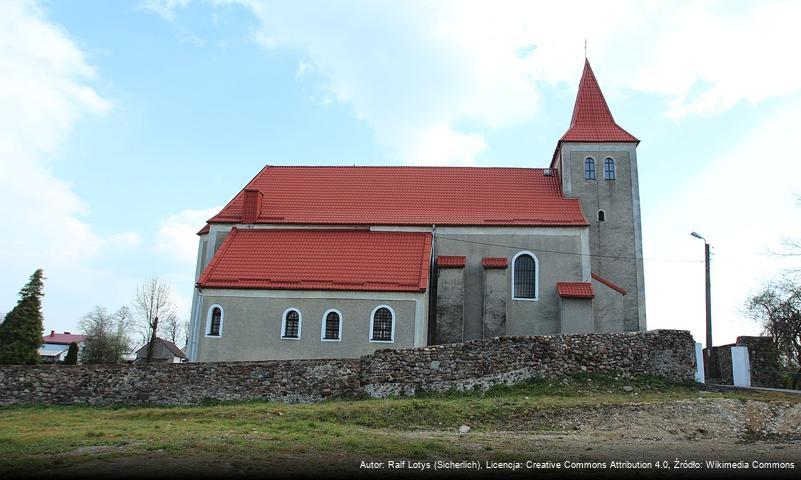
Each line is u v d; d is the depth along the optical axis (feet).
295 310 107.14
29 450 47.21
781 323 121.90
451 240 122.83
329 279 108.88
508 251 121.39
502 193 133.18
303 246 119.03
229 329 107.55
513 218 124.26
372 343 104.01
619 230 128.57
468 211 127.44
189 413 67.67
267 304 107.96
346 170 144.87
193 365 80.94
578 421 62.44
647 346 83.76
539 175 139.33
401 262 112.57
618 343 83.92
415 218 125.70
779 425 60.29
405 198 132.98
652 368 82.79
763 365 98.12
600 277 122.21
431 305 119.24
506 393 77.77
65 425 62.75
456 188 135.64
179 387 80.02
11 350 170.71
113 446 48.49
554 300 117.70
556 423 62.28
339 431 55.31
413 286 105.81
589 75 144.66
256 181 142.61
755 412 63.05
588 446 51.96
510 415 64.80
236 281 109.91
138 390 80.59
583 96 142.00
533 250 120.67
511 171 140.97
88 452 46.24
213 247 128.26
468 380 79.82
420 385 79.36
